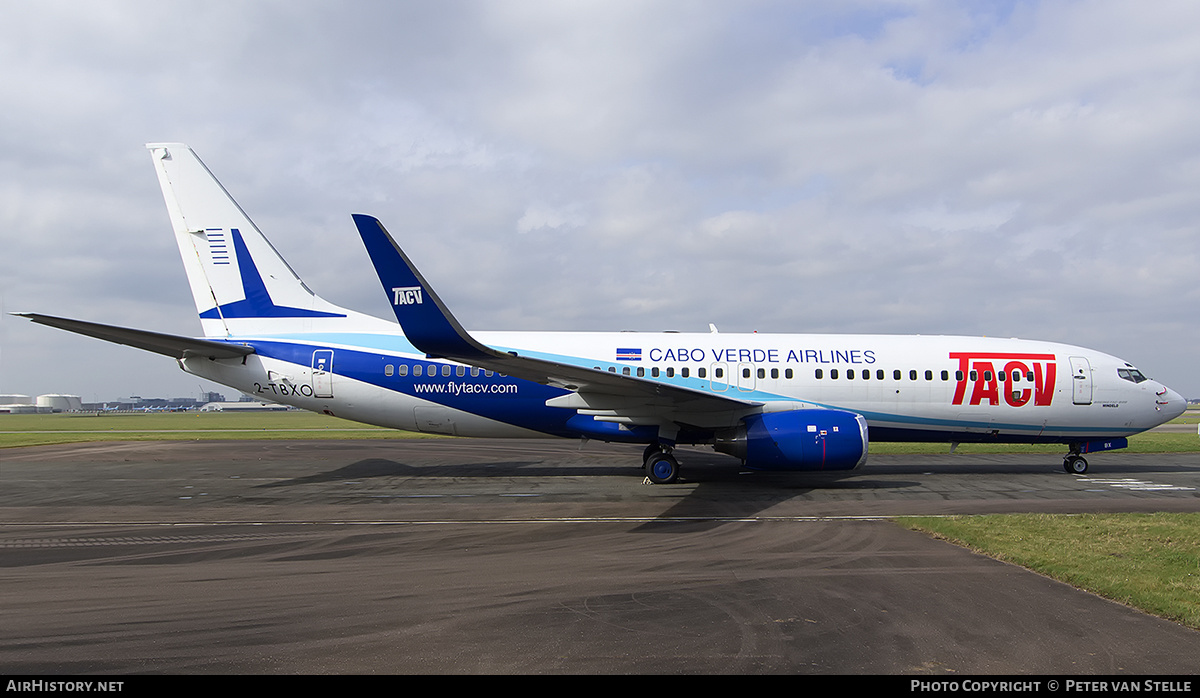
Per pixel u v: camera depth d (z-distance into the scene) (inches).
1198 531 409.7
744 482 668.1
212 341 676.1
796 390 711.7
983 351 736.3
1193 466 820.6
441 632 250.1
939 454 963.3
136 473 756.0
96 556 374.0
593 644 237.3
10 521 476.7
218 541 411.2
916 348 735.7
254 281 724.0
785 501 551.5
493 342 729.0
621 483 662.5
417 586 311.9
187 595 298.7
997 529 418.9
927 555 367.2
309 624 259.8
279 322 719.1
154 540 414.6
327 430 1919.3
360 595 298.0
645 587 309.0
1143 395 728.3
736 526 451.2
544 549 387.9
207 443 1226.6
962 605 278.8
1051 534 403.2
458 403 693.9
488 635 246.7
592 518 481.4
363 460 890.7
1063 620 259.1
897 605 279.6
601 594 298.0
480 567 347.3
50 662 223.8
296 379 700.7
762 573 332.5
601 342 727.1
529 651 230.8
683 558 364.8
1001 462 861.8
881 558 361.4
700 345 725.3
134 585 315.3
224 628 255.6
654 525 455.5
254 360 703.1
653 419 660.7
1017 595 292.0
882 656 225.0
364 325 717.9
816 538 412.8
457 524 461.1
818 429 606.9
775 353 721.0
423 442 1211.2
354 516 490.9
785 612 271.7
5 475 740.7
